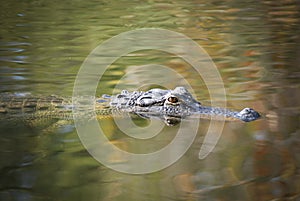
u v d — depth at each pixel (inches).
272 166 561.3
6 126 725.9
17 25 1471.5
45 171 562.9
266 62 1063.0
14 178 543.2
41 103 812.6
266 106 778.2
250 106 780.6
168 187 520.1
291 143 625.3
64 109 795.4
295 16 1596.9
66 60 1093.8
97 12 1717.5
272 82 914.7
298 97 818.2
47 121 749.3
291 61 1066.1
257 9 1752.0
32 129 715.4
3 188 519.5
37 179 541.3
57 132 703.1
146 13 1705.2
